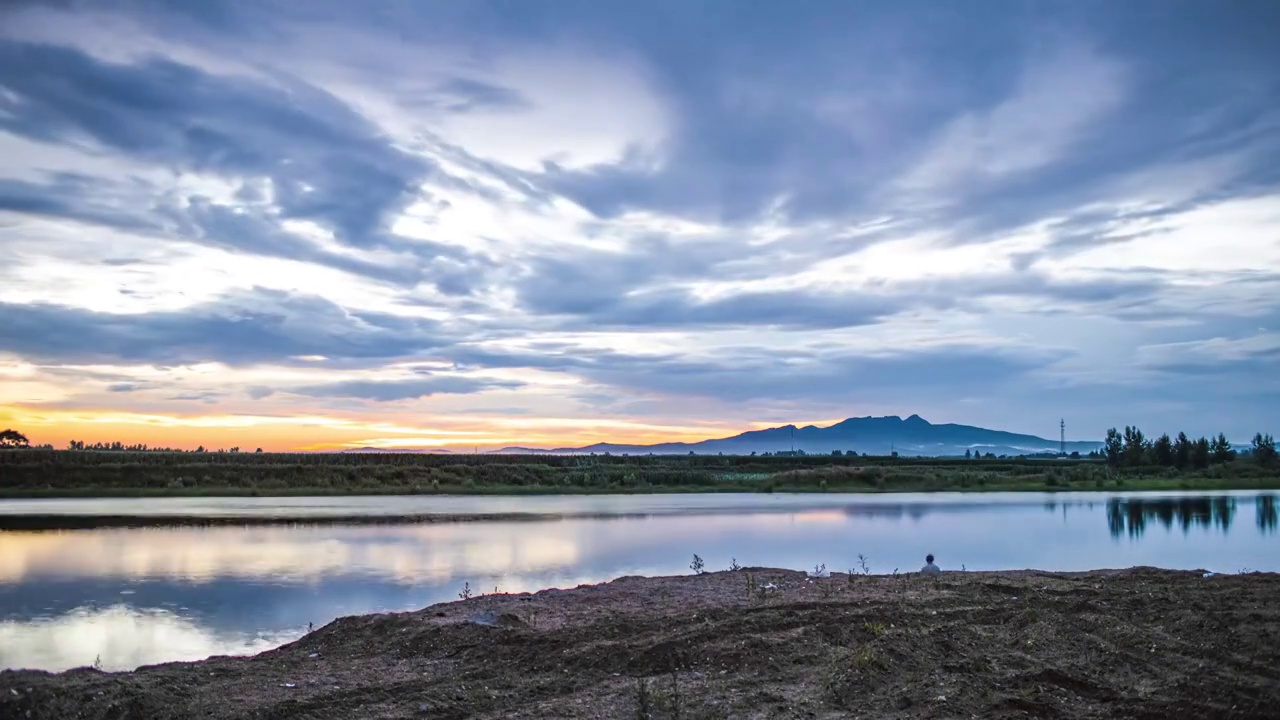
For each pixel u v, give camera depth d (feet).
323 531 122.42
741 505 189.67
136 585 74.54
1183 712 30.50
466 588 60.75
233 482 233.35
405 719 33.04
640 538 114.93
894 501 207.51
